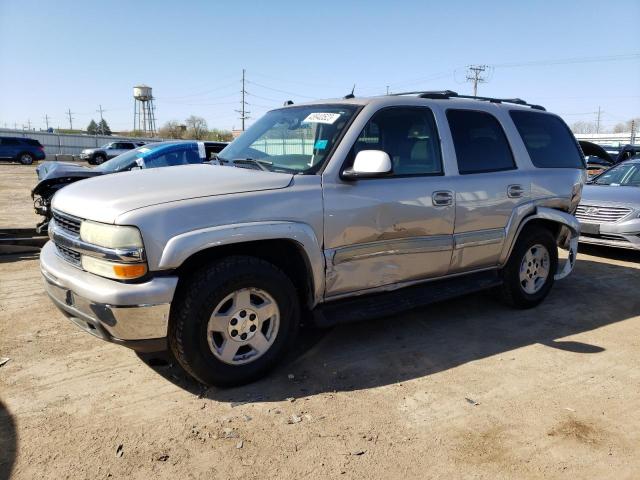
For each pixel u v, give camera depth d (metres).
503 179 4.68
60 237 3.45
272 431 3.00
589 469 2.74
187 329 3.19
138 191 3.33
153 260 3.04
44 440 2.86
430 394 3.47
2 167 30.62
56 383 3.48
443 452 2.85
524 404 3.38
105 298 3.01
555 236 5.54
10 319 4.59
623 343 4.44
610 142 54.31
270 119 4.62
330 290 3.78
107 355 3.91
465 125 4.59
